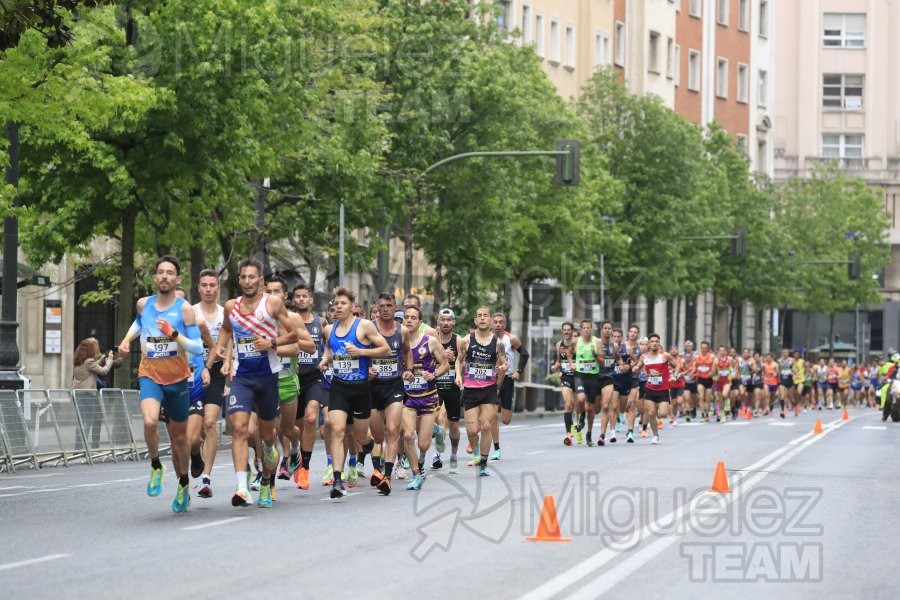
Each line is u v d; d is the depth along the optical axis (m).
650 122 142.12
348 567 25.89
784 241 174.62
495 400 46.34
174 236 70.31
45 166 66.88
